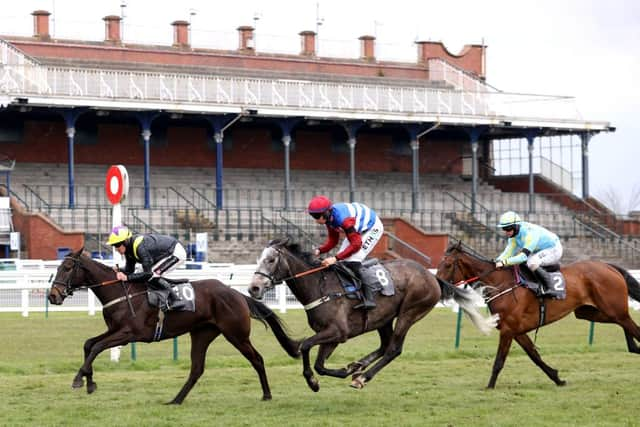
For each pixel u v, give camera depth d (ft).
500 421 35.01
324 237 111.55
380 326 40.04
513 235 42.96
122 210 108.68
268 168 133.28
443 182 139.13
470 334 61.62
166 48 133.49
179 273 67.56
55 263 85.71
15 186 113.70
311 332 60.64
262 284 37.52
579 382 43.55
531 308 42.42
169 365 48.75
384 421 35.14
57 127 122.52
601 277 43.39
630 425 34.45
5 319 67.31
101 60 126.93
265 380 39.42
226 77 116.47
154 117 111.14
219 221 112.68
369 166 138.92
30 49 125.70
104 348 38.65
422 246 110.42
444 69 143.02
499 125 124.06
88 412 36.60
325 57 142.82
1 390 41.24
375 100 121.19
